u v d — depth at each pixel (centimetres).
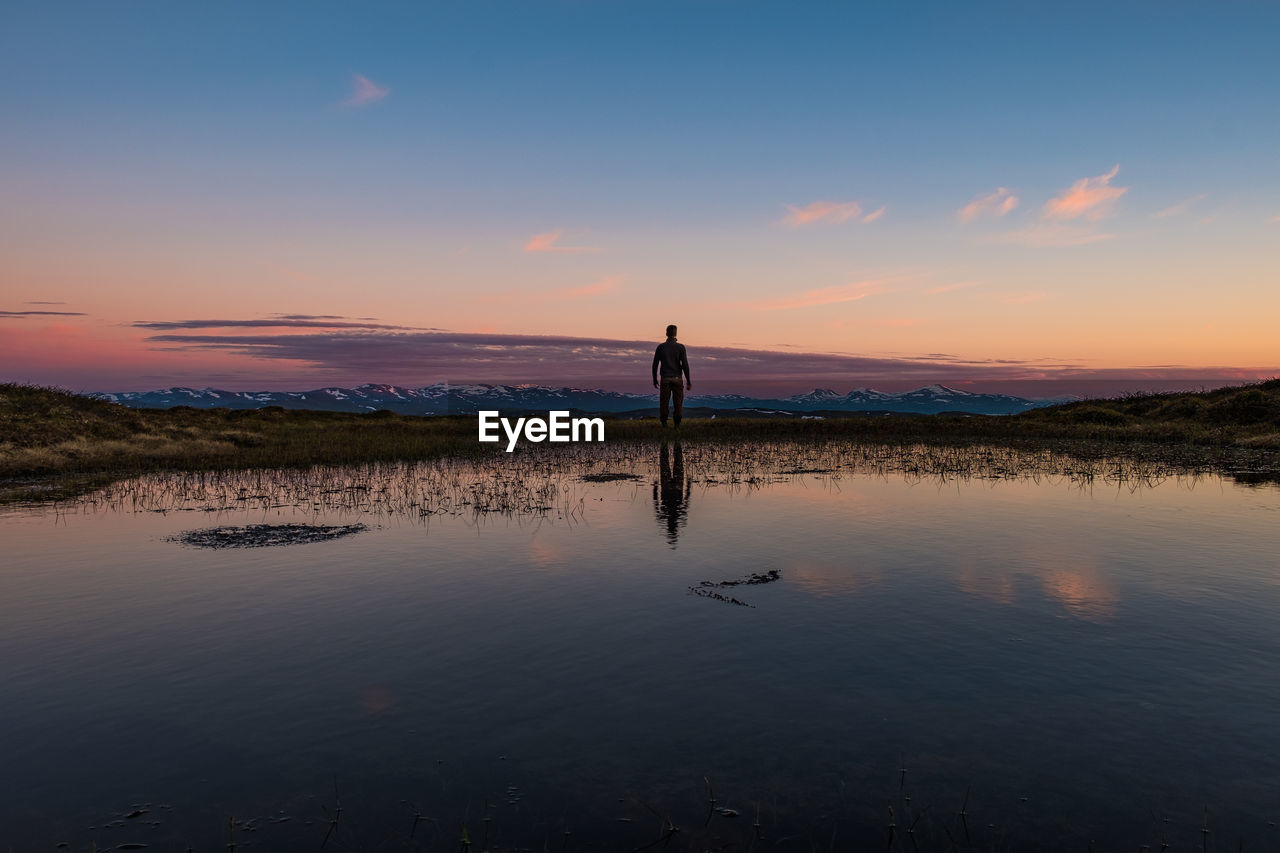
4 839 327
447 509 1138
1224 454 1927
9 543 901
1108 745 398
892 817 337
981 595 663
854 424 2973
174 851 319
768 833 327
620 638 560
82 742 411
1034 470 1609
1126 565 768
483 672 498
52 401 2425
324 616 616
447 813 344
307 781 371
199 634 575
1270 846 317
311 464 1773
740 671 496
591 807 347
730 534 936
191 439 2294
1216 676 483
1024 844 318
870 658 517
